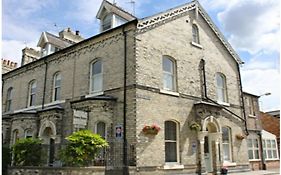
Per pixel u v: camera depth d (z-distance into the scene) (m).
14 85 24.16
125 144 14.51
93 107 15.62
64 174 12.79
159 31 17.17
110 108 15.44
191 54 19.00
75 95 18.05
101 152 14.23
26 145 15.16
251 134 24.50
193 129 17.20
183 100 17.38
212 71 20.38
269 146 27.00
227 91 21.27
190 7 19.83
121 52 16.14
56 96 19.84
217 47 21.56
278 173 19.59
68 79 18.95
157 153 15.06
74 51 19.06
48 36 23.53
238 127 21.12
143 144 14.50
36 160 15.12
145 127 14.70
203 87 19.11
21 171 14.79
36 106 20.97
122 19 19.23
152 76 15.98
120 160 14.41
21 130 19.91
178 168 15.84
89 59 17.88
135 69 15.14
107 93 16.20
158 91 16.03
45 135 18.75
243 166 20.55
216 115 18.62
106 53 17.00
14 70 24.16
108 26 18.83
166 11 17.72
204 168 16.97
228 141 20.22
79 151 12.42
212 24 21.42
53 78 20.33
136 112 14.56
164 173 15.12
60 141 17.75
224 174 17.95
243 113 22.17
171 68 17.62
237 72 22.97
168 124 16.44
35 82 22.19
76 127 16.72
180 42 18.44
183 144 16.53
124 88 15.34
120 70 15.91
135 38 15.65
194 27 20.25
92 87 17.47
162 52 17.02
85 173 12.32
